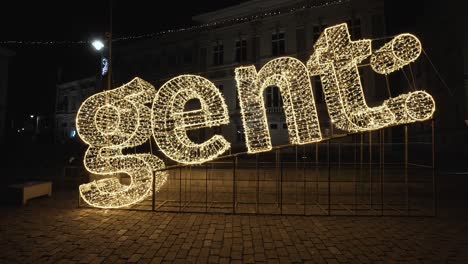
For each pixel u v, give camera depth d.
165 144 7.60
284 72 7.36
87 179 10.03
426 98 6.68
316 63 7.52
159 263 4.54
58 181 11.19
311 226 6.34
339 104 7.23
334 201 8.66
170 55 28.20
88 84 35.75
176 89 7.63
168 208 7.82
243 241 5.46
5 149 22.78
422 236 5.71
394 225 6.39
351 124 7.14
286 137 21.86
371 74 19.86
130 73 30.69
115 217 7.00
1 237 5.66
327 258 4.73
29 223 6.54
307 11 21.78
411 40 6.88
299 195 9.42
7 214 7.28
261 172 10.12
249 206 8.07
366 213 7.29
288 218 6.94
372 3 20.02
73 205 8.19
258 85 7.59
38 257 4.74
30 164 16.06
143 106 8.37
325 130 20.17
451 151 17.81
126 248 5.13
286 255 4.84
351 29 20.47
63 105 38.84
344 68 7.21
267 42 23.22
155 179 7.97
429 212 7.39
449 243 5.35
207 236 5.73
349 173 9.95
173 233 5.89
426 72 20.55
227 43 24.78
